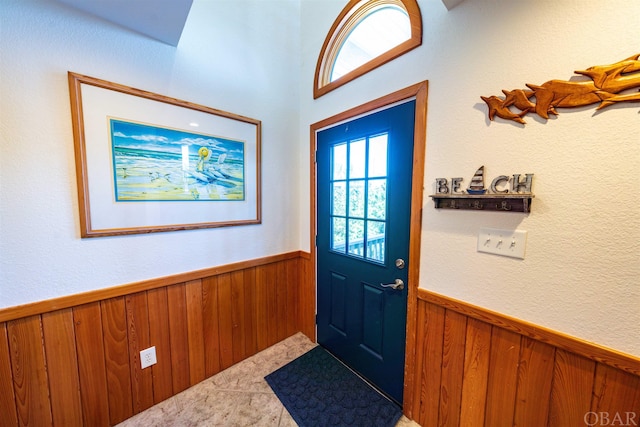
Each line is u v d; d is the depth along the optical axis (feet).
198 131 4.87
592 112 2.60
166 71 4.45
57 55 3.51
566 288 2.86
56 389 3.79
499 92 3.19
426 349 4.22
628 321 2.54
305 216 6.69
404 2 4.10
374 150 4.83
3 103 3.21
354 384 5.24
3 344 3.39
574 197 2.75
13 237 3.36
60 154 3.60
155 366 4.69
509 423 3.41
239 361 5.91
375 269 4.98
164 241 4.63
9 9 3.20
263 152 5.95
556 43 2.77
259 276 6.13
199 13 4.82
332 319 6.14
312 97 6.20
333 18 5.63
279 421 4.41
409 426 4.35
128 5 3.55
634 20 2.36
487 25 3.25
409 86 4.10
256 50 5.69
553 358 3.00
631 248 2.49
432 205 3.97
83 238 3.84
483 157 3.37
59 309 3.72
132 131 4.14
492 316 3.40
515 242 3.16
